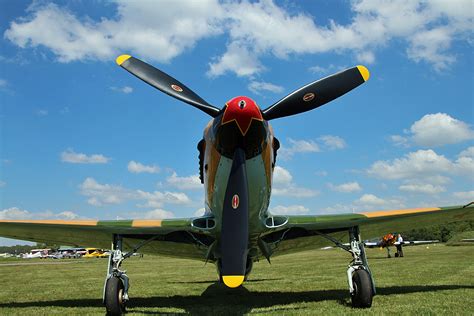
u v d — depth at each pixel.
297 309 5.67
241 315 5.34
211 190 6.02
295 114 6.05
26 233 7.16
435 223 7.58
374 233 7.95
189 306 6.42
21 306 6.79
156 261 30.62
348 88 6.30
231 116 5.08
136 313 5.72
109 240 7.40
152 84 6.54
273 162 6.22
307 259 23.53
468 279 9.05
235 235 5.09
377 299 6.29
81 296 8.33
